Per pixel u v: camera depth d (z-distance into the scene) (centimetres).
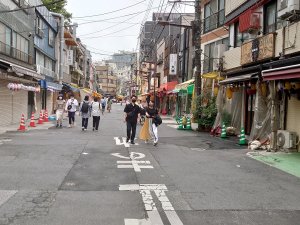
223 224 553
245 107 1958
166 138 1744
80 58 7031
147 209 617
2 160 1038
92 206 626
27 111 2770
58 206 621
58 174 871
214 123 2020
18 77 2392
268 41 1518
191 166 1029
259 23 1709
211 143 1582
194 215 593
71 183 785
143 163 1046
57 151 1222
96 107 2017
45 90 3497
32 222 541
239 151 1363
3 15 2112
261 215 604
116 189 745
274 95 1359
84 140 1539
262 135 1455
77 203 641
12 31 2322
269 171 994
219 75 2091
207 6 2781
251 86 1647
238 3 1970
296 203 683
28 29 2752
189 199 686
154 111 1498
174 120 3456
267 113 1440
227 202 675
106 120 3030
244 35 1950
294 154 1278
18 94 2494
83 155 1156
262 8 1702
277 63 1371
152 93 5488
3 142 1415
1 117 2147
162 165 1027
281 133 1347
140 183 802
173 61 4244
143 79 8094
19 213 582
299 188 807
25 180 805
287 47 1384
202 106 2164
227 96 1975
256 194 741
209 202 671
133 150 1295
